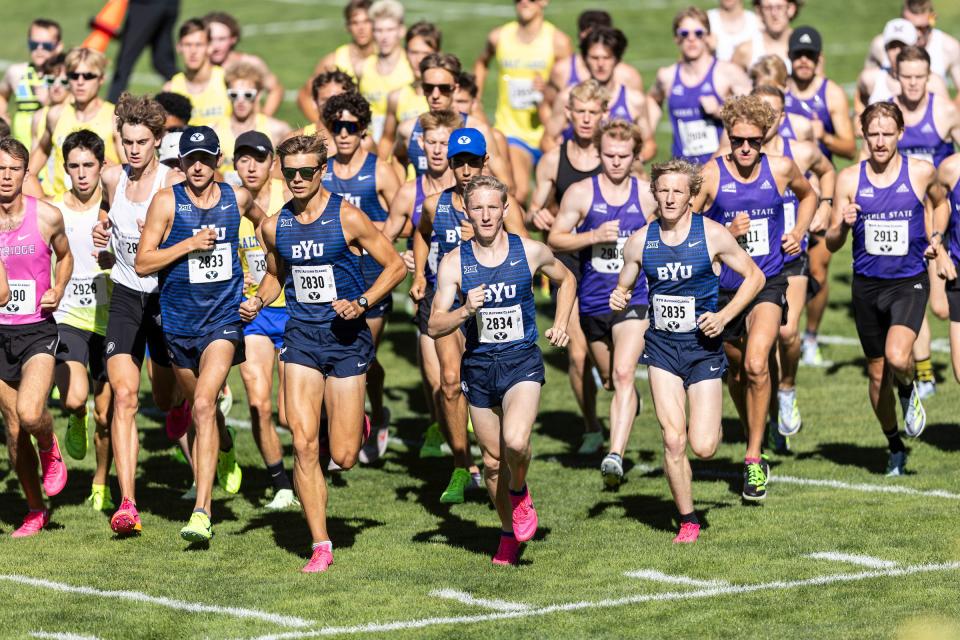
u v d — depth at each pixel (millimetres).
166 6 62469
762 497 29156
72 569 26094
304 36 86938
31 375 27656
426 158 32125
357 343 26219
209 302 27266
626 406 30062
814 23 87750
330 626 22750
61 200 30344
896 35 42219
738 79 41875
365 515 29719
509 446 24297
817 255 40281
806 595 23578
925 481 30609
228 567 26156
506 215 28500
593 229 31234
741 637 21672
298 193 25531
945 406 36750
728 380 31750
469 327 24984
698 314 26672
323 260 25891
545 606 23516
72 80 36062
